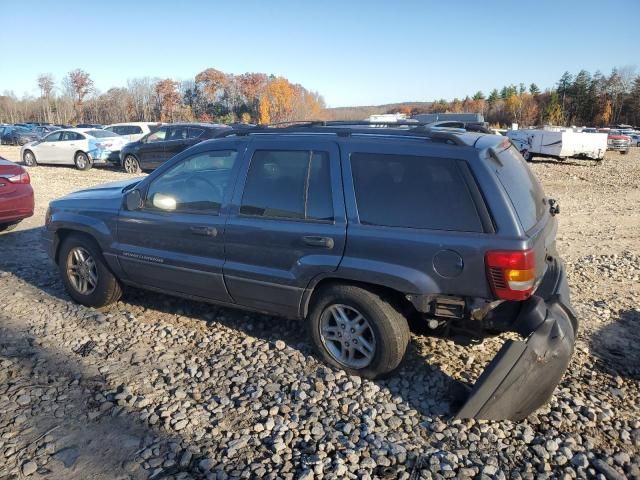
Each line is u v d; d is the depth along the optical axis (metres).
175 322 4.80
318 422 3.30
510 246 3.21
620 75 96.00
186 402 3.52
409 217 3.50
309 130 4.04
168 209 4.48
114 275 4.94
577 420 3.34
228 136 4.35
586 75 97.88
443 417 3.34
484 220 3.30
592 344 4.44
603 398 3.61
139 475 2.84
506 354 3.15
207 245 4.23
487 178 3.33
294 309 3.98
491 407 3.23
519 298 3.25
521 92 120.06
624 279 6.35
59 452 3.01
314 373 3.88
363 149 3.70
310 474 2.82
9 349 4.21
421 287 3.42
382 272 3.50
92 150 17.77
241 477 2.82
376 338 3.67
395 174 3.58
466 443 3.10
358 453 3.01
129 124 21.53
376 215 3.59
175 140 15.79
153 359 4.10
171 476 2.83
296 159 3.92
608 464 2.94
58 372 3.88
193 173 4.41
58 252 5.27
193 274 4.35
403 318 3.69
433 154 3.49
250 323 4.75
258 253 3.99
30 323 4.73
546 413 3.39
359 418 3.35
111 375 3.84
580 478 2.84
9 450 3.02
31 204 7.84
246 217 4.05
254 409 3.44
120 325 4.71
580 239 8.83
